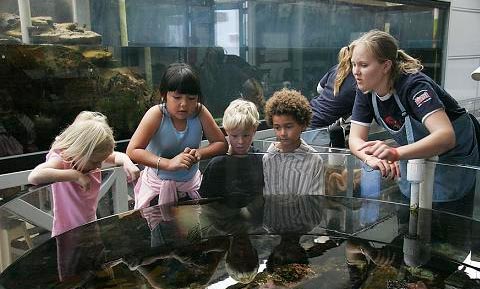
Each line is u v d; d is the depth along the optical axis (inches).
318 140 107.4
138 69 197.2
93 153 67.2
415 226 73.2
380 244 68.6
